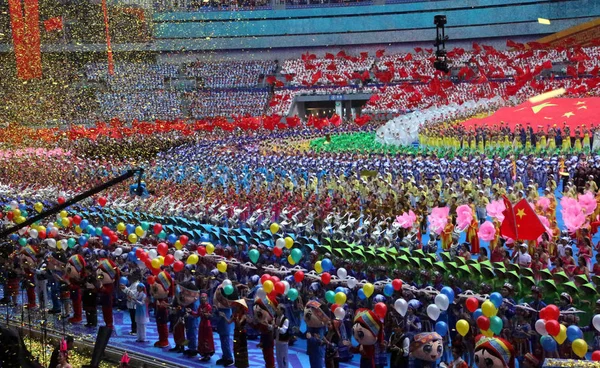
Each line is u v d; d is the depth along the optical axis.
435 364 18.98
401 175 44.00
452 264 22.20
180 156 59.81
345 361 22.19
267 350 21.92
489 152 56.81
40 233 30.20
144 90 92.50
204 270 25.78
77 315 27.67
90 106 86.50
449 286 21.48
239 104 99.81
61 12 85.31
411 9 113.62
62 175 51.62
